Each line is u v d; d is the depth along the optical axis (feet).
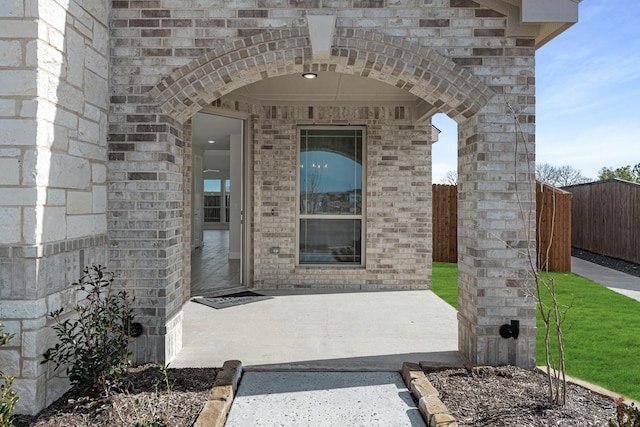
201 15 13.83
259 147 26.07
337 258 27.22
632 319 19.99
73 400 10.80
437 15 13.80
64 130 11.34
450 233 40.60
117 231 13.87
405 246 26.32
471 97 13.78
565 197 34.60
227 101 24.31
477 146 13.80
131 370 12.92
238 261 37.68
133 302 13.70
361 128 26.94
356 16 13.83
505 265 13.74
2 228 10.11
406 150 26.32
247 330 17.71
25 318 10.14
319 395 11.78
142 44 13.87
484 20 13.80
